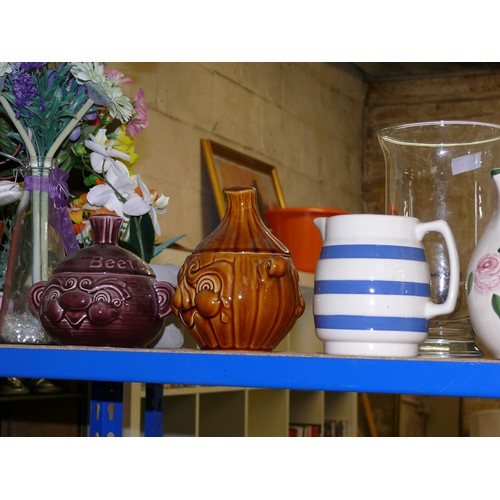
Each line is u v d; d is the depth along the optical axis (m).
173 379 0.85
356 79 4.79
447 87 4.86
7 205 1.26
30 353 0.92
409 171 0.87
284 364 0.80
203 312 0.89
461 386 0.74
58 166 1.17
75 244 1.12
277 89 3.77
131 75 2.75
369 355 0.79
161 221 2.86
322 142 4.29
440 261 0.84
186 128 3.04
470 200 0.86
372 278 0.80
